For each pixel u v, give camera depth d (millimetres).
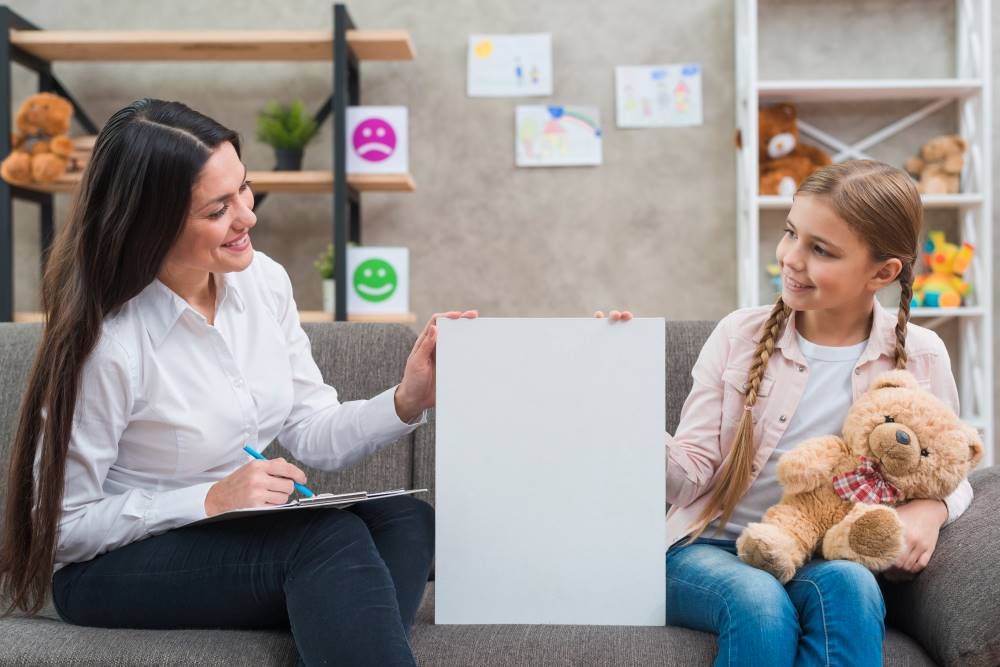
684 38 3086
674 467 1342
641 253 3094
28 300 3145
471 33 3129
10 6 3115
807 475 1219
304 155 3121
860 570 1098
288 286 1493
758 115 2965
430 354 1352
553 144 3096
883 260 1284
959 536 1187
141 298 1244
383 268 2783
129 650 1060
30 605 1321
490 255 3123
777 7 3084
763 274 3094
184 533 1170
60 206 3135
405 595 1161
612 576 1221
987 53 2865
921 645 1168
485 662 1101
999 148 3049
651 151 3090
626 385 1229
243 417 1299
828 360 1372
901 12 3059
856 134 3059
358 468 1563
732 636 1059
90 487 1200
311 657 1008
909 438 1180
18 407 1499
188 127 1168
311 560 1079
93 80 3150
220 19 3139
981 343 2852
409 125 3133
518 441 1232
